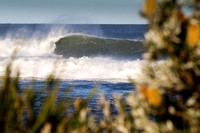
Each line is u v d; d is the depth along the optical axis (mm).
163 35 7281
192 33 6996
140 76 7824
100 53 120438
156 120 8062
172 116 7875
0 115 8070
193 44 7035
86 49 120812
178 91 7551
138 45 121750
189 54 7219
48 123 7883
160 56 7598
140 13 7656
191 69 7309
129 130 8445
